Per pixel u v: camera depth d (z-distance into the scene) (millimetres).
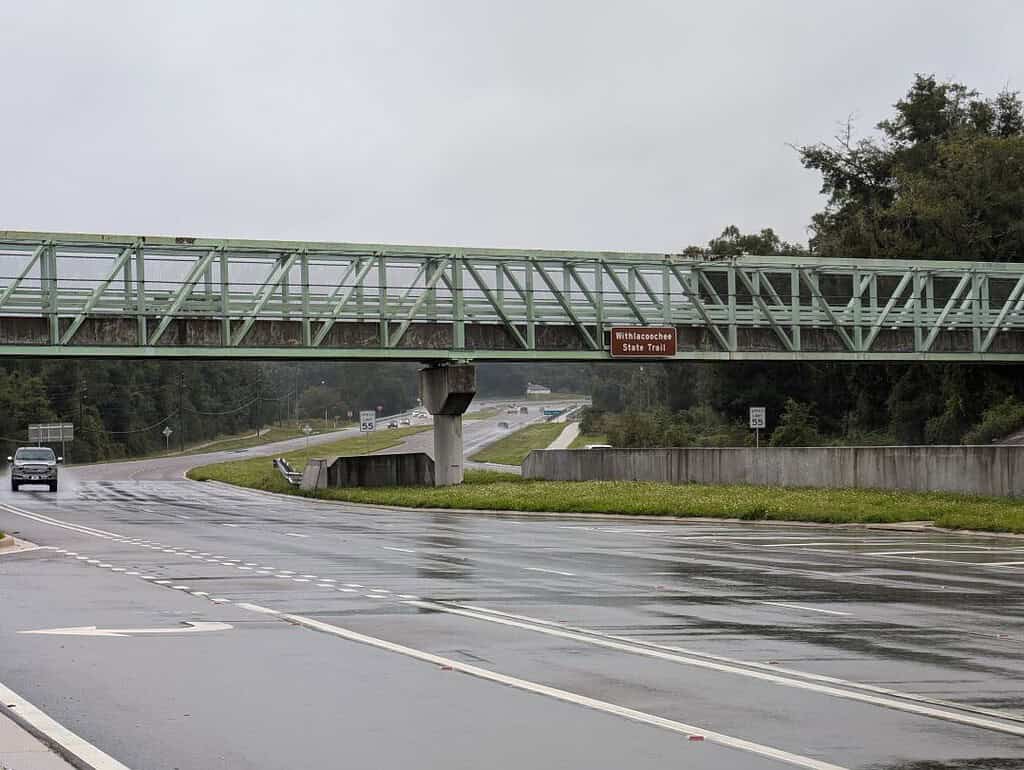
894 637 15445
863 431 90375
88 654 14289
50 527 38375
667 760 9414
